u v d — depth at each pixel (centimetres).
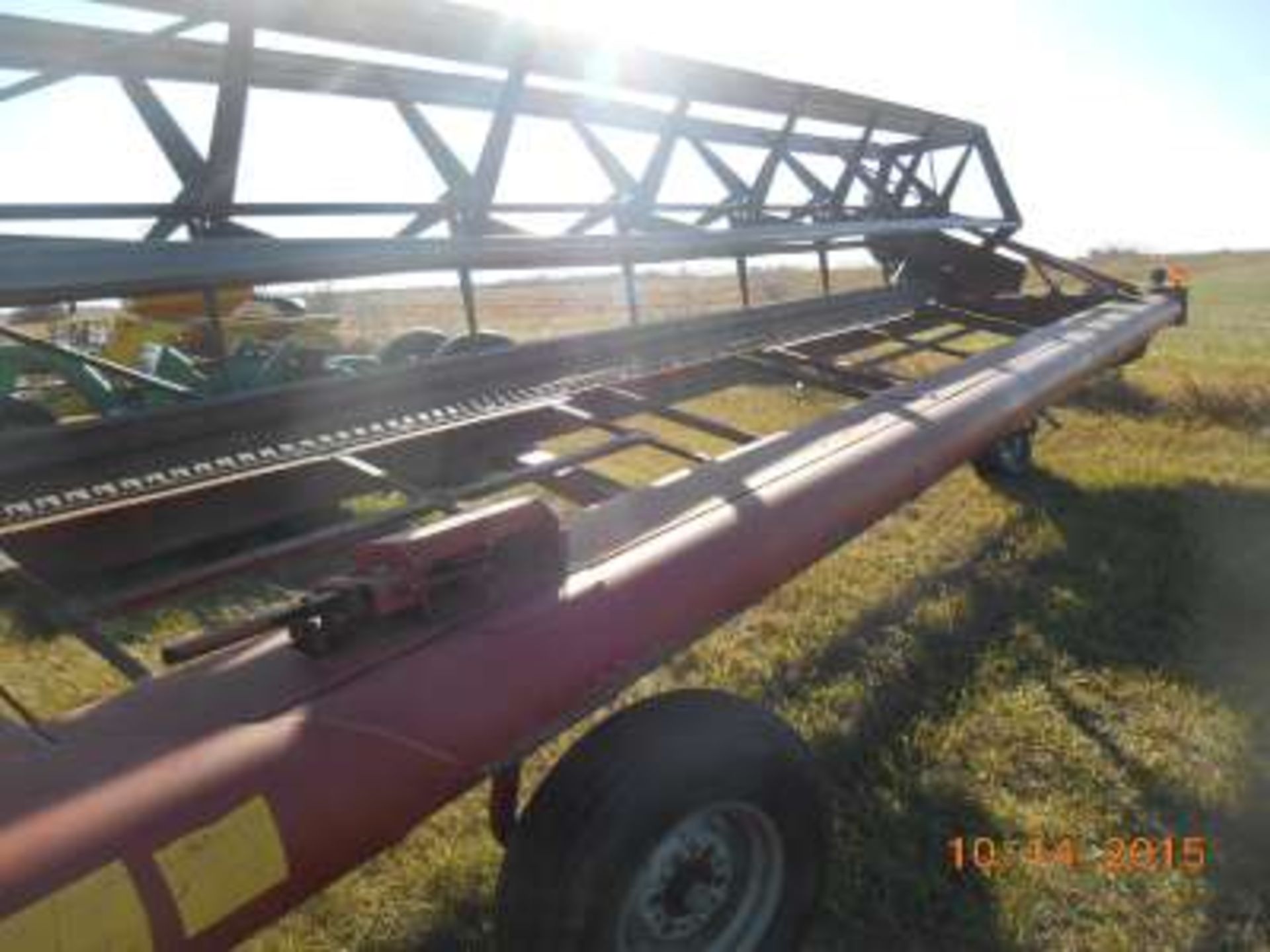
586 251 377
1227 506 654
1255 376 1148
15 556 227
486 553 196
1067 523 614
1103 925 276
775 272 1447
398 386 380
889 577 527
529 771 348
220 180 323
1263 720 380
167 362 699
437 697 174
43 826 132
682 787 200
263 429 334
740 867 232
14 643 408
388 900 292
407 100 411
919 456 333
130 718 158
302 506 288
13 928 122
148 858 135
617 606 209
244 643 183
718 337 541
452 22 331
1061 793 337
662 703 213
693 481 278
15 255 210
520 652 189
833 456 309
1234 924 276
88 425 290
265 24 296
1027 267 838
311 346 932
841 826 317
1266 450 823
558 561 213
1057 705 392
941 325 722
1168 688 404
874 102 593
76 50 324
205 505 263
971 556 559
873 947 270
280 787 150
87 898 128
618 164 466
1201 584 515
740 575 241
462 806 335
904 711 388
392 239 299
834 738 368
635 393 411
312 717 161
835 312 665
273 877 146
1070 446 838
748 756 214
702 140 567
